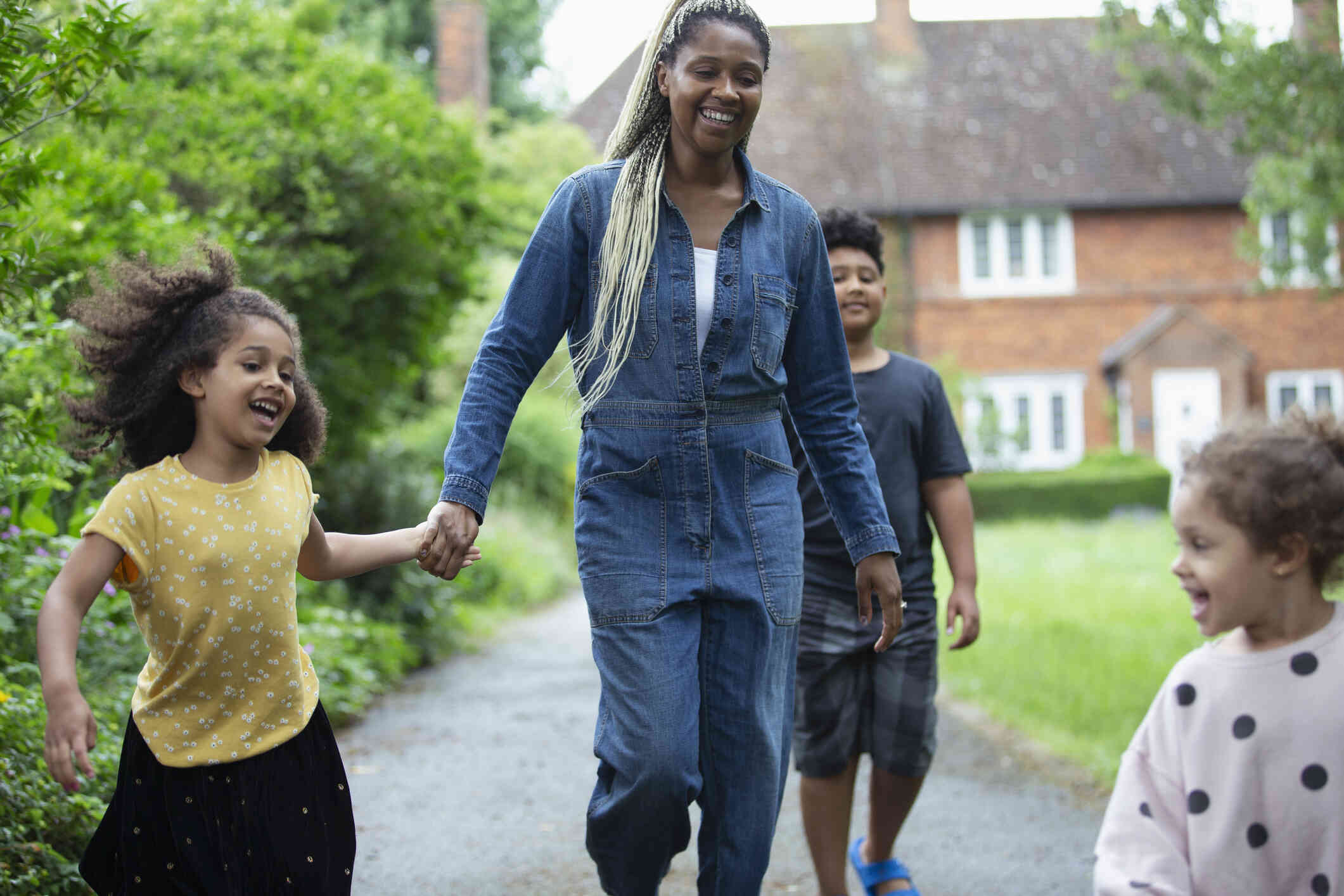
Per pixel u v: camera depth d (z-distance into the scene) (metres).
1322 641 1.94
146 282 2.33
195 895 2.21
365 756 5.48
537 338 2.58
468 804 4.66
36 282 4.32
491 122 26.16
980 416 26.16
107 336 2.31
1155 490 24.36
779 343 2.62
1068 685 6.87
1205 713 1.97
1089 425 26.86
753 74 2.54
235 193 7.80
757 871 2.58
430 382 17.08
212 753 2.26
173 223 5.71
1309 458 1.93
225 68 8.55
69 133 5.42
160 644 2.24
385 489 9.16
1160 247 26.97
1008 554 16.14
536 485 19.25
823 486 2.80
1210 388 26.69
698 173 2.61
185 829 2.23
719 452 2.56
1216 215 26.97
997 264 26.94
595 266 2.57
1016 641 8.48
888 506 3.43
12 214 3.78
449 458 2.50
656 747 2.41
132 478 2.24
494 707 6.73
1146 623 9.47
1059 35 29.22
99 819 3.24
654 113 2.61
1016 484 24.34
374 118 8.78
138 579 2.21
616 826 2.48
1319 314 26.84
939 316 26.80
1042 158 27.14
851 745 3.38
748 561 2.56
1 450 3.68
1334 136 10.99
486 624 10.59
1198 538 1.98
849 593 3.37
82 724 2.02
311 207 8.21
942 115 27.67
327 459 9.08
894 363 3.55
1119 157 27.12
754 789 2.57
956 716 6.43
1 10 2.90
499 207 10.63
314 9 13.36
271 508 2.30
